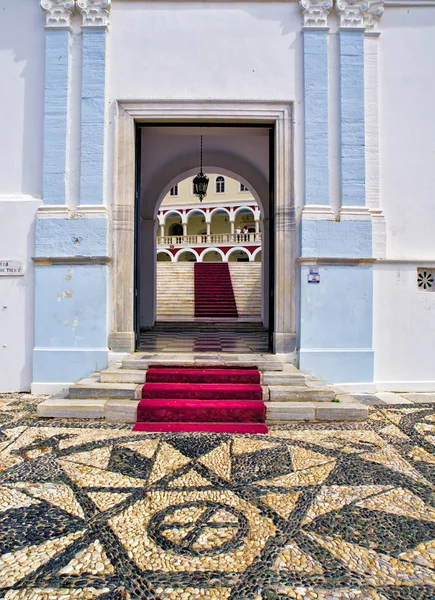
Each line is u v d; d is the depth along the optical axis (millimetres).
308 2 5449
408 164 5613
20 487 2822
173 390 4516
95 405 4289
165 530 2318
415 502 2664
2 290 5445
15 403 4875
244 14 5551
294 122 5512
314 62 5480
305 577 1955
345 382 5320
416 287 5559
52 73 5457
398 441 3705
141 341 7383
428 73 5652
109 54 5539
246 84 5523
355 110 5477
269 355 5492
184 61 5527
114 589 1867
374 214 5520
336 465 3197
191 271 19766
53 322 5340
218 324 11203
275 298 5492
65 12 5469
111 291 5434
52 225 5324
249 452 3443
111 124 5504
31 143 5527
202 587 1883
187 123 5707
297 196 5500
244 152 9406
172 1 5551
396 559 2096
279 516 2475
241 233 31734
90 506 2578
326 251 5352
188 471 3080
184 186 32938
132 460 3266
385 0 5570
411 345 5520
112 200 5473
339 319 5359
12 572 1972
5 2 5609
